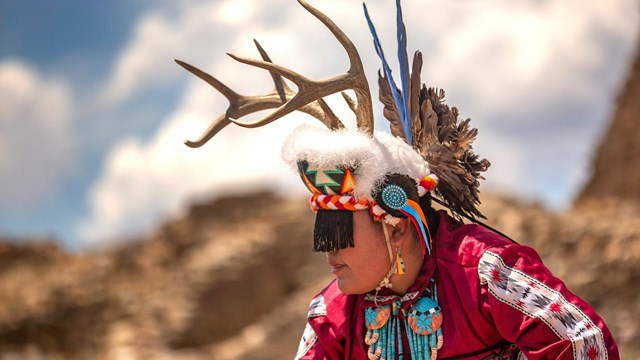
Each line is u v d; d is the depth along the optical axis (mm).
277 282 49656
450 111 4902
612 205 38375
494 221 34562
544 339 4461
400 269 4738
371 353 4855
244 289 48344
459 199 4891
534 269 4617
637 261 29031
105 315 45531
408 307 4777
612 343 4480
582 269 29609
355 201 4656
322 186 4680
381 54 5012
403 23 4957
